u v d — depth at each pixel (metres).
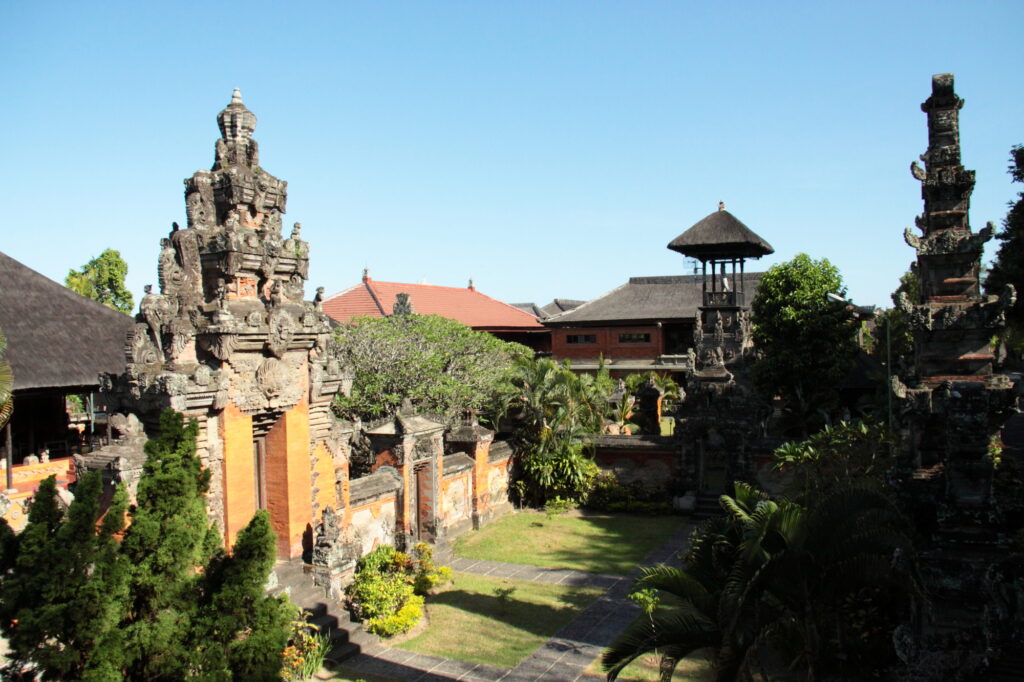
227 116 16.50
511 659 16.25
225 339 15.37
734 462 29.33
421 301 53.38
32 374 25.17
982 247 11.90
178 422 11.00
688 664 15.95
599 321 59.62
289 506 17.09
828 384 36.94
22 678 9.83
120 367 28.00
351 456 27.78
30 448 30.02
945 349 12.28
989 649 9.37
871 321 53.31
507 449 30.14
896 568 11.05
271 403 16.61
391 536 21.53
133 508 10.76
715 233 40.00
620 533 26.77
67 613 9.34
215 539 11.36
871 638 14.24
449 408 31.91
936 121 12.57
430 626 18.09
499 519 28.75
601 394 33.34
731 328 40.84
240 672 10.81
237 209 16.41
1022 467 14.13
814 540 11.47
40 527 9.59
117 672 9.48
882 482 14.59
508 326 58.25
